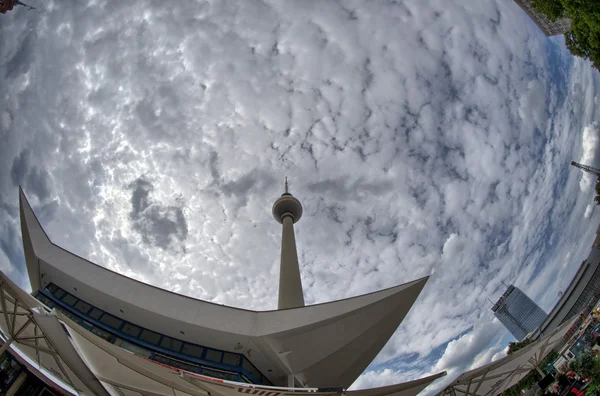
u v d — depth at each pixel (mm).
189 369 23453
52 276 26062
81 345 14234
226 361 24734
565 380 25109
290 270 44188
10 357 13867
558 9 21781
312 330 24734
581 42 21578
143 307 24047
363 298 24984
